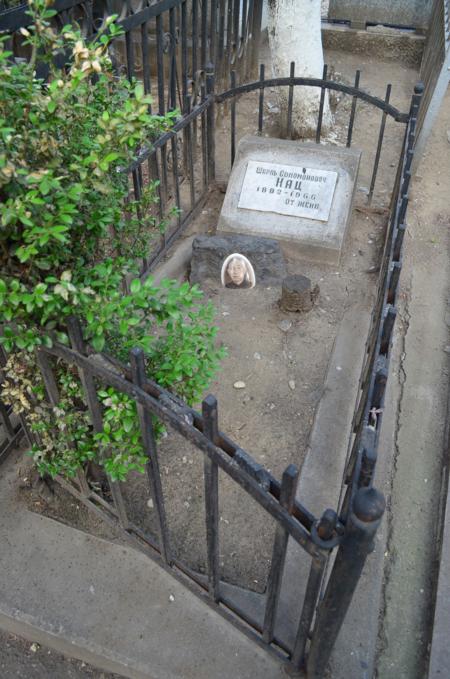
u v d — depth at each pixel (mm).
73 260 1818
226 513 2576
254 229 4105
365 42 7426
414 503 2801
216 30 5133
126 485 2645
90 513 2525
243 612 2035
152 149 3326
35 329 1718
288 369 3289
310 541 1442
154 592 2303
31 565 2377
